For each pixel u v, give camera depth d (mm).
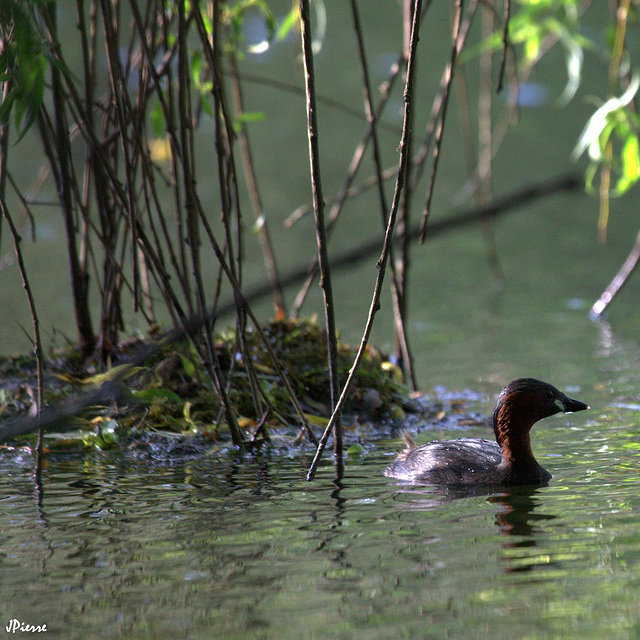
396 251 13398
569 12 15273
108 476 9656
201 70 13508
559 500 8422
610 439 10461
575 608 6160
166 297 10336
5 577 6984
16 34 8008
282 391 12023
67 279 19500
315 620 6137
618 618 5992
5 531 7988
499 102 32125
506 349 15164
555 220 24547
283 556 7242
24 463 10180
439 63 35281
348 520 8062
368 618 6129
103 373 11359
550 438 10680
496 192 24891
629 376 13250
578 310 17453
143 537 7758
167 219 23062
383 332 16484
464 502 8500
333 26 39500
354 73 34906
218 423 10883
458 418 11922
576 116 31219
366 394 12109
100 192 11836
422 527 7820
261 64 35625
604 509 8078
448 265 21297
